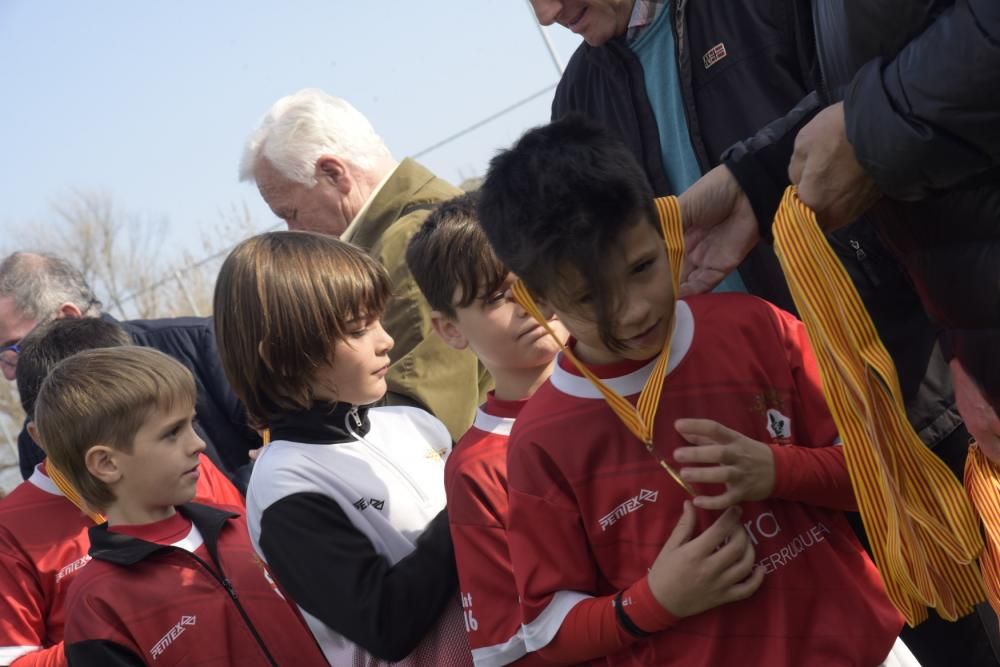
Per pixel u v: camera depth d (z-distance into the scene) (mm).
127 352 2428
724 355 1653
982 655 2158
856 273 2166
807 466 1593
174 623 2234
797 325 1733
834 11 1543
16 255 3824
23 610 2609
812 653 1588
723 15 2479
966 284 1513
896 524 1535
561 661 1696
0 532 2674
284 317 2113
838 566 1626
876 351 1592
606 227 1456
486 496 1912
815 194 1599
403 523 2160
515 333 1980
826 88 1698
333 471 2121
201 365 3301
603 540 1662
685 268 1888
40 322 3713
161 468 2336
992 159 1385
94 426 2311
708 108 2523
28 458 3213
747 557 1555
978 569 1694
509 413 2002
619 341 1519
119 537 2285
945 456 2193
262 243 2193
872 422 1555
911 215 1562
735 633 1594
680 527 1571
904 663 1755
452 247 2012
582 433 1659
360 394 2195
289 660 2318
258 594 2357
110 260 18844
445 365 2795
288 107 3398
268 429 2273
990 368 1535
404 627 1957
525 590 1695
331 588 1994
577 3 2607
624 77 2660
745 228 1844
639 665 1652
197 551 2344
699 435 1555
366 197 3398
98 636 2182
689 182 2594
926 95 1362
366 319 2188
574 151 1521
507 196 1560
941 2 1397
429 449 2352
